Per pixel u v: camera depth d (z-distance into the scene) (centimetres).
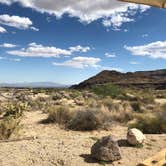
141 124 1512
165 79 14550
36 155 822
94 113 1619
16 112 1316
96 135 1365
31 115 1989
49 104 2933
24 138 1073
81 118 1558
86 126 1527
